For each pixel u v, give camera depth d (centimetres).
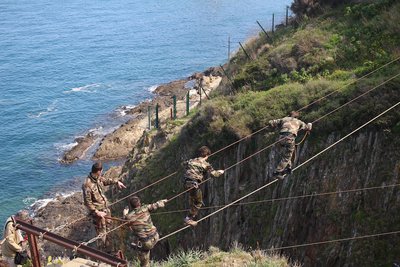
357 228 1856
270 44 3594
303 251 2009
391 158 1875
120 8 12112
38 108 6253
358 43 2772
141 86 6906
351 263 1819
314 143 2153
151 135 3719
